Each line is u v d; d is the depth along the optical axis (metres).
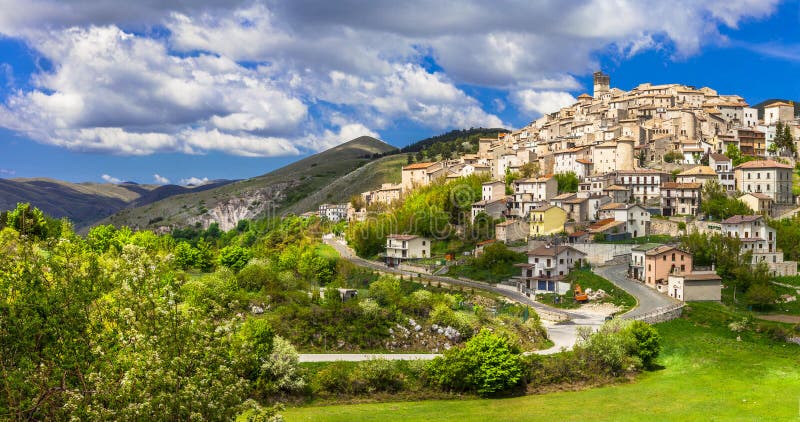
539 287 160.62
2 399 43.50
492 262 177.88
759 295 140.62
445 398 86.12
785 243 169.25
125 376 41.41
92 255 54.12
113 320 48.16
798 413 76.25
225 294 109.56
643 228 186.12
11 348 45.84
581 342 106.19
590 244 172.75
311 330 104.25
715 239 161.00
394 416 76.50
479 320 116.44
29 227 176.50
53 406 44.41
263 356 83.19
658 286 148.75
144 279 47.47
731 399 83.00
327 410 79.19
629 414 77.44
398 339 106.88
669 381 93.44
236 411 44.19
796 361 104.56
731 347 112.62
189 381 41.66
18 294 48.91
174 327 44.16
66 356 46.19
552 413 78.19
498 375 85.81
